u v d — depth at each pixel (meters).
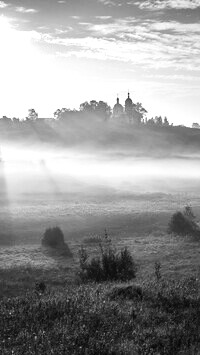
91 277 18.20
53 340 6.29
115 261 18.38
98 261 18.69
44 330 6.92
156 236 37.38
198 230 37.72
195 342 6.60
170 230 38.31
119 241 35.00
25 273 24.27
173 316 8.10
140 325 7.47
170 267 24.53
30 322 7.36
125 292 10.31
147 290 10.34
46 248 32.38
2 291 19.86
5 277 23.30
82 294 9.48
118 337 6.76
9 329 6.89
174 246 31.86
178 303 9.26
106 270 18.14
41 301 8.66
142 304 9.12
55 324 7.17
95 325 7.18
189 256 27.84
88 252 30.34
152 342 6.57
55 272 24.53
